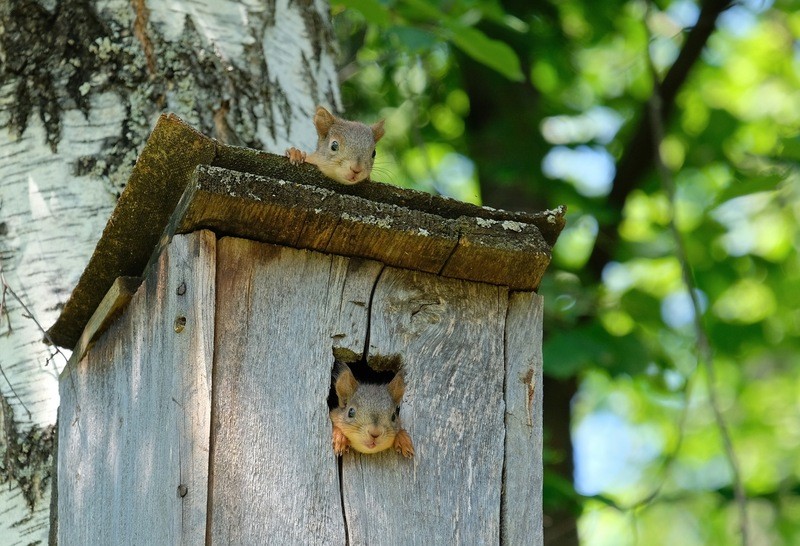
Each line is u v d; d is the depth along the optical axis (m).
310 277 8.94
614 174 20.41
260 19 11.75
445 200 9.22
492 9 16.05
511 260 9.27
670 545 29.09
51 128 10.91
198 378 8.20
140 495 8.52
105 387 9.48
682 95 23.22
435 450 9.06
